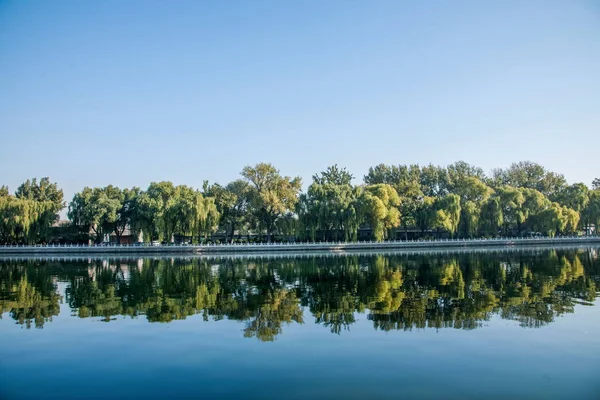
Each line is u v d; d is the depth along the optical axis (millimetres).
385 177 155500
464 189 127500
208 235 108562
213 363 22547
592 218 134500
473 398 18312
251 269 64562
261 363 22375
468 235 127500
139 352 24312
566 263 66125
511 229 138125
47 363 22812
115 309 35312
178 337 26953
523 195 128250
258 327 29047
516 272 55156
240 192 111688
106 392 19359
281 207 107438
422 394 18688
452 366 21609
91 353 24266
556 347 24047
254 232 125000
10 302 38656
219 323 30234
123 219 113250
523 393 18656
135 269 66125
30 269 67188
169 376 20953
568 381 19766
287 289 44406
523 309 32938
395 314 32031
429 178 154875
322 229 113688
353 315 32031
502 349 23859
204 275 57250
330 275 55562
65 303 38062
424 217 120062
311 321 30453
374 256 88688
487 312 32156
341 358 22938
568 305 34219
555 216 123562
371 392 18906
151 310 34781
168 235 102312
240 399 18469
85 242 114750
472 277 50906
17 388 19844
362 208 107438
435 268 61906
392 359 22656
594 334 26234
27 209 102312
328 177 150625
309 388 19406
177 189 105562
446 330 27547
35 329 29188
